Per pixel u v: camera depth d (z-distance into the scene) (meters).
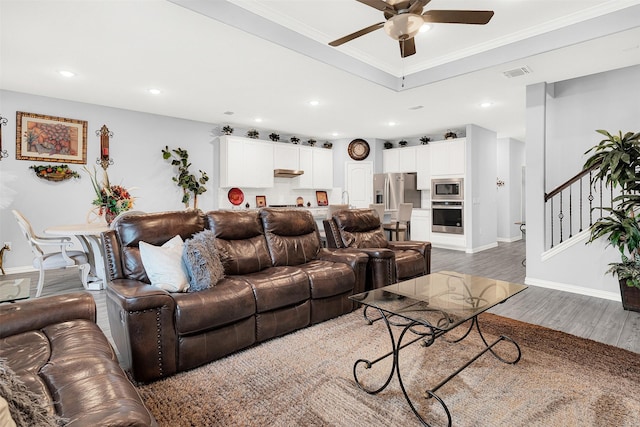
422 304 2.12
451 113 5.85
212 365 2.26
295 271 2.91
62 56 3.48
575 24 3.19
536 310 3.30
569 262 3.97
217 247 2.86
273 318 2.62
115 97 4.91
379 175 8.02
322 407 1.81
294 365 2.25
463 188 6.94
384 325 2.94
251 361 2.31
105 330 2.84
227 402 1.85
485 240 7.39
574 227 4.52
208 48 3.30
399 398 1.88
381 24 2.33
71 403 1.05
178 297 2.18
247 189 7.00
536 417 1.71
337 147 8.22
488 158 7.43
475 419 1.70
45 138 4.91
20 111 4.71
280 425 1.67
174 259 2.43
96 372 1.27
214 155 6.60
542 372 2.14
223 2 2.82
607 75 4.20
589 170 3.72
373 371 2.17
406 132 7.52
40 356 1.41
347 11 3.11
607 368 2.18
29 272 4.82
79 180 5.20
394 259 3.57
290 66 3.75
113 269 2.41
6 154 4.66
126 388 1.19
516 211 9.04
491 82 4.25
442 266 5.45
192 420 1.70
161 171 5.96
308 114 5.88
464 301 2.18
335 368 2.21
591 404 1.81
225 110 5.61
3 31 2.95
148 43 3.19
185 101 5.10
